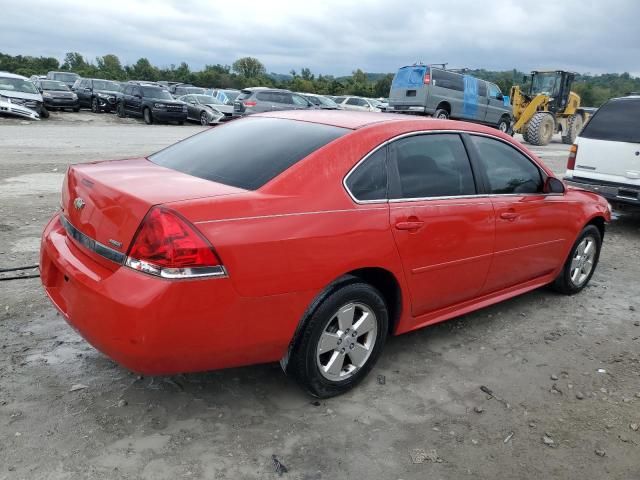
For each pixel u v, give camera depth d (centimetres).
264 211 293
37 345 382
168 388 341
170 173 336
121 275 271
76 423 302
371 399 345
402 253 350
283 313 299
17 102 2214
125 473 268
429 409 338
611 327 479
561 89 2522
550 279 514
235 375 361
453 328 458
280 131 368
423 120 391
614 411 348
